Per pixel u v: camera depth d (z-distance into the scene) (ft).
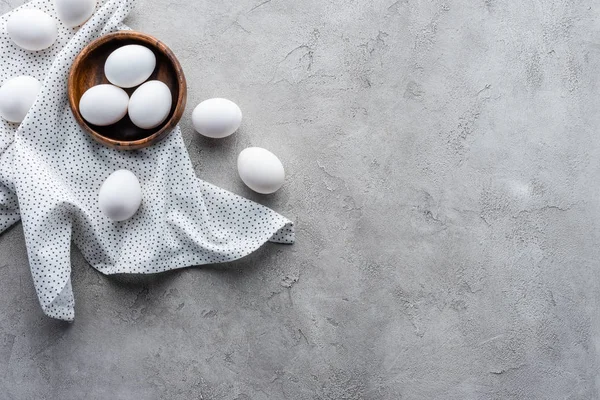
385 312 3.11
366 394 3.10
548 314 3.16
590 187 3.19
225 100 2.95
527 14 3.18
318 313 3.09
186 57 3.10
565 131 3.19
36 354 3.05
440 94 3.14
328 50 3.12
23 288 3.05
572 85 3.19
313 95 3.11
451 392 3.11
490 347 3.13
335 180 3.10
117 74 2.82
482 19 3.16
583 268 3.18
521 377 3.14
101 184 3.00
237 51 3.11
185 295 3.07
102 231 3.00
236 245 3.01
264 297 3.08
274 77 3.11
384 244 3.11
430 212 3.13
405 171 3.12
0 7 3.07
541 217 3.17
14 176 2.92
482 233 3.14
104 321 3.06
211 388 3.07
